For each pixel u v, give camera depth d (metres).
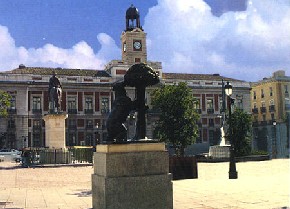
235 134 32.06
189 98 40.38
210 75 76.94
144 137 7.12
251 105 76.44
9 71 61.28
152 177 6.62
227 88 16.31
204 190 10.01
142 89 7.25
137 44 70.19
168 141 40.03
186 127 39.56
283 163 26.31
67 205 8.48
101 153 6.75
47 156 25.92
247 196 8.73
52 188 12.56
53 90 27.36
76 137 61.59
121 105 6.91
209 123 69.38
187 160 14.45
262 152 35.62
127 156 6.57
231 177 15.05
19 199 9.62
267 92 71.88
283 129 43.56
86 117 62.50
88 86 62.97
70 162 26.64
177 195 9.25
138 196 6.52
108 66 68.19
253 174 18.31
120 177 6.48
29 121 58.78
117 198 6.41
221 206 7.64
